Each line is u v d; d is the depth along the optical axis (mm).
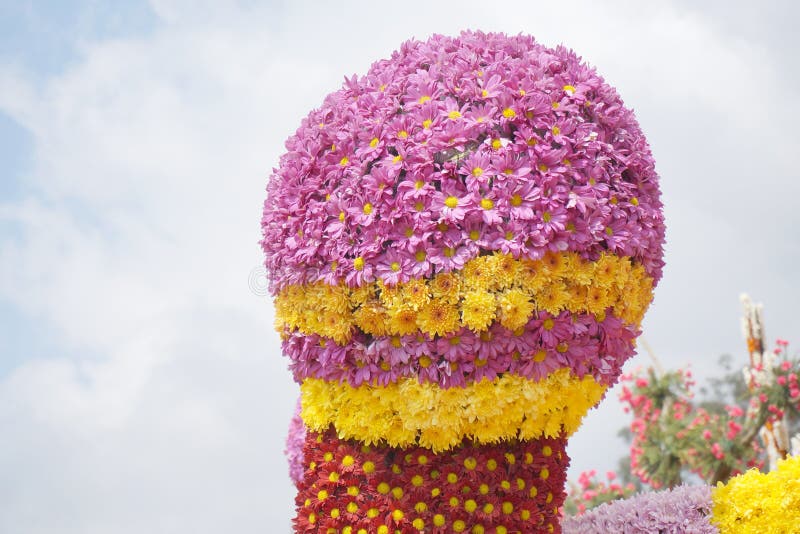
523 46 4016
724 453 7695
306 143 4000
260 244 4223
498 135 3580
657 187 4070
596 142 3695
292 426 5902
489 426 3641
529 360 3539
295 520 4035
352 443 3924
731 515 3971
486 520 3709
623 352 3861
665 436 7973
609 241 3611
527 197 3449
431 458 3775
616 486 8055
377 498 3781
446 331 3453
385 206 3512
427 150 3520
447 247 3432
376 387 3693
